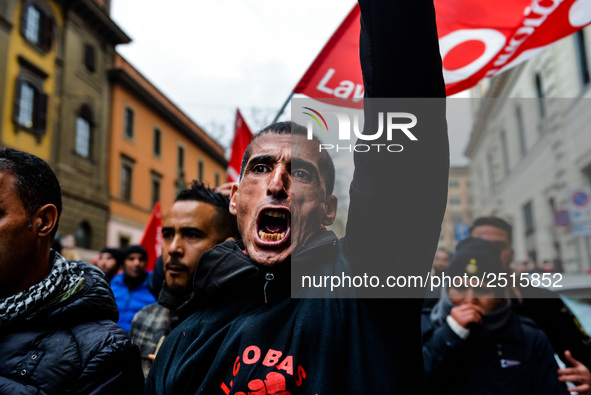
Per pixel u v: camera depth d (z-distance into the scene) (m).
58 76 16.06
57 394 1.14
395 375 0.96
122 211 19.36
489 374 1.90
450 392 1.93
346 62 2.54
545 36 2.26
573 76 8.34
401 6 0.89
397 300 1.00
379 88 0.91
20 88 14.12
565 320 2.15
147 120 21.73
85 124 17.45
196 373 1.05
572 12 2.20
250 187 1.14
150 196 21.81
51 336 1.21
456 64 2.38
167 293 1.92
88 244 17.19
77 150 16.81
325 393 0.92
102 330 1.24
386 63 0.90
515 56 2.32
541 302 2.14
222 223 1.91
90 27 17.77
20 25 14.31
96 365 1.17
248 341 1.01
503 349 1.92
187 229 1.86
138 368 1.27
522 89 10.09
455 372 1.93
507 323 1.96
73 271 1.35
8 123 13.71
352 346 0.98
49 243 1.32
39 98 14.96
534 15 2.25
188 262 1.85
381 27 0.91
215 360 1.02
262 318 1.03
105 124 18.58
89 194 17.19
